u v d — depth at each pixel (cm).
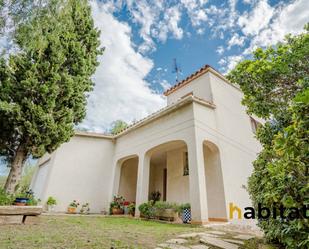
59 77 795
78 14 916
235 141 1055
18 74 759
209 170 938
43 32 552
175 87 1313
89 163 1295
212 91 1058
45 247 327
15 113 728
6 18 478
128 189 1430
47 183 1166
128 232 515
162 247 381
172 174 1127
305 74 388
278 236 291
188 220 772
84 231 490
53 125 788
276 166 245
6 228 462
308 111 198
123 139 1321
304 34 414
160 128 1033
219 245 407
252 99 457
